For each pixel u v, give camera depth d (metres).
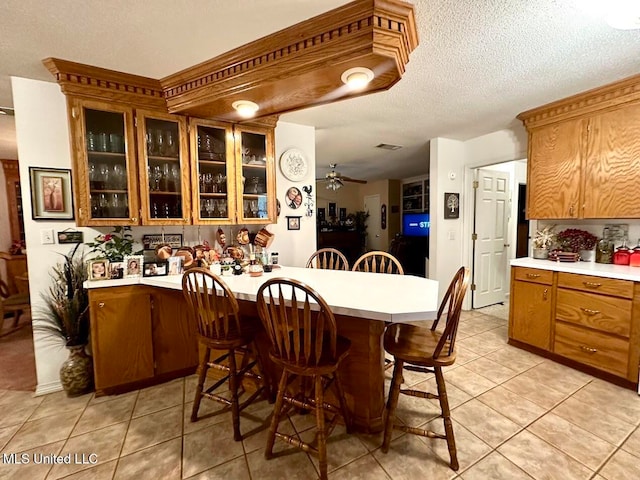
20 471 1.59
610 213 2.54
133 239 2.69
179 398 2.24
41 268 2.34
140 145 2.40
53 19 1.61
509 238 4.81
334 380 1.74
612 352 2.34
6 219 4.98
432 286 2.05
